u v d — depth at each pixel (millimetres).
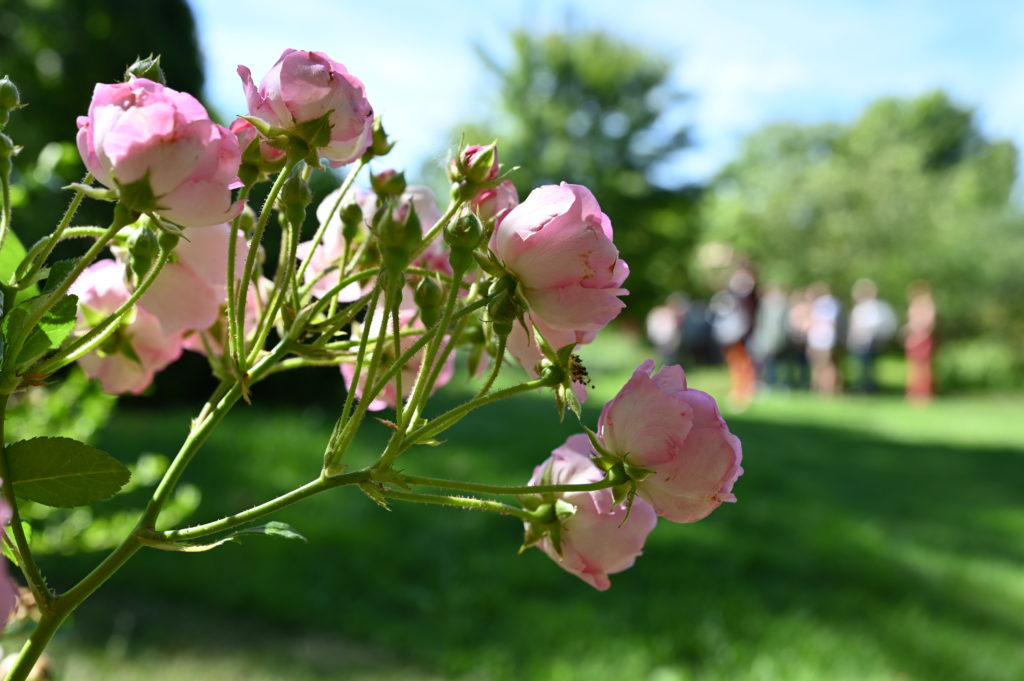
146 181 553
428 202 825
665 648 3570
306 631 3568
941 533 6094
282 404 7801
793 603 4301
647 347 24844
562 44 30688
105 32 8820
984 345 21500
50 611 579
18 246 713
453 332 748
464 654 3434
